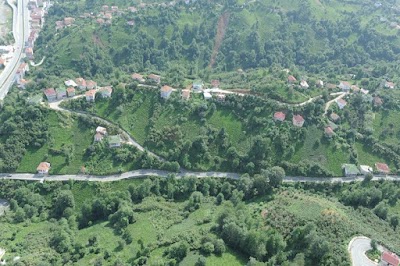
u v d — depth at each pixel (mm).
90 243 166875
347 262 147500
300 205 183250
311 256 151500
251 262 144000
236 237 159000
